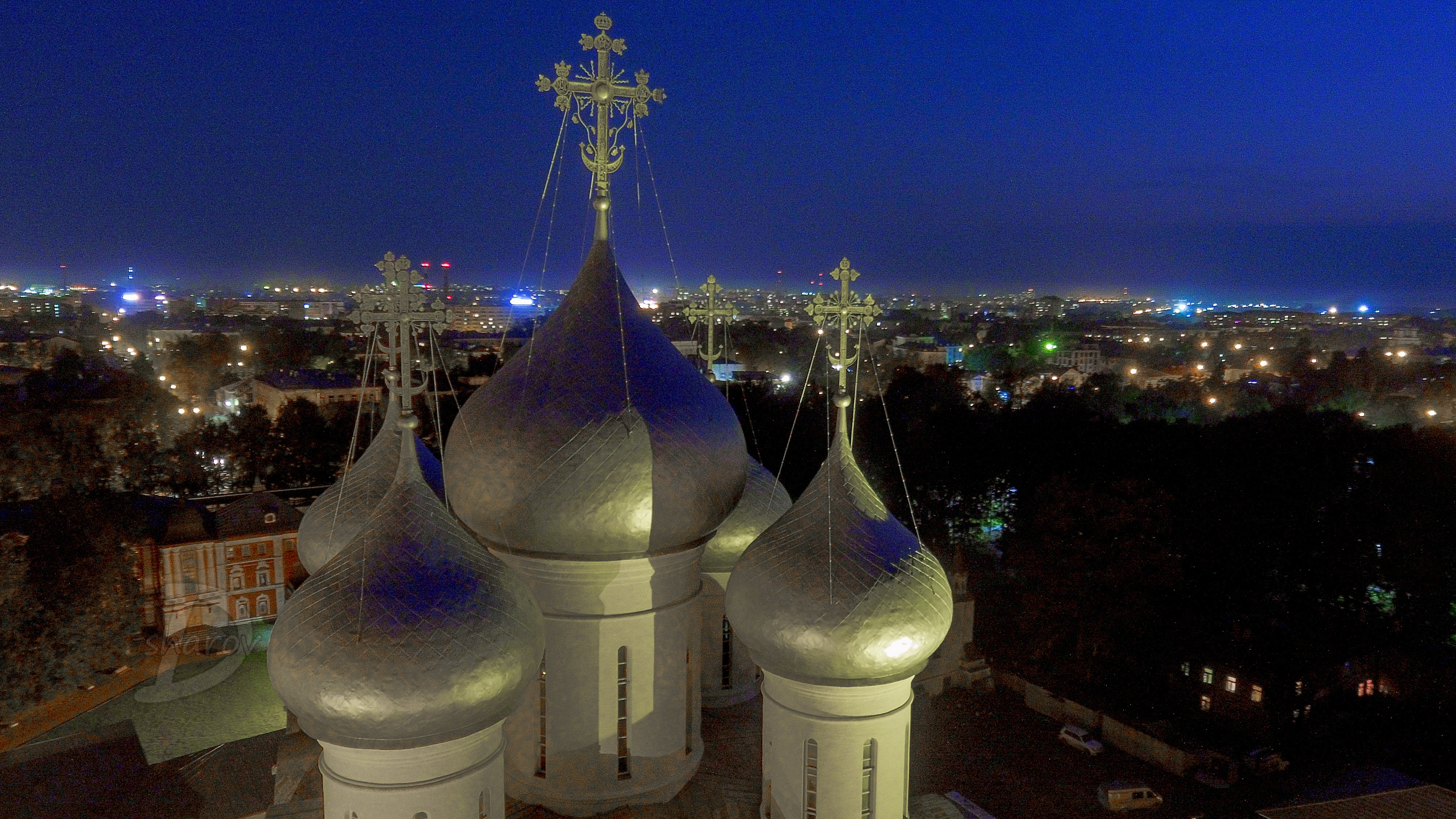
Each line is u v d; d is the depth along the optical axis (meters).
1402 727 45.25
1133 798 38.81
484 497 14.12
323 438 75.50
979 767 41.88
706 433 14.58
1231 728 45.44
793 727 13.68
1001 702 48.25
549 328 15.16
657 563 14.53
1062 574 50.28
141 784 32.44
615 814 14.73
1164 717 46.16
